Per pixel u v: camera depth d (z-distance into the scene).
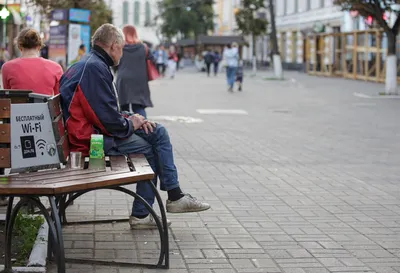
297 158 11.27
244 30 53.50
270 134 14.52
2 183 4.71
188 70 65.62
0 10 13.57
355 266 5.55
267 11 67.69
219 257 5.72
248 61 75.94
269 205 7.73
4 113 5.00
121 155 6.07
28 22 25.45
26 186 4.61
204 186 8.76
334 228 6.76
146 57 10.66
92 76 5.77
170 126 15.72
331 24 51.66
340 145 12.92
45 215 4.64
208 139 13.50
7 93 5.56
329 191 8.58
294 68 61.31
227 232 6.52
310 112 19.73
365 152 12.05
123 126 5.93
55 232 4.59
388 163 10.91
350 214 7.36
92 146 5.39
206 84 36.03
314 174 9.80
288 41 63.22
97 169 5.36
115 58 6.06
